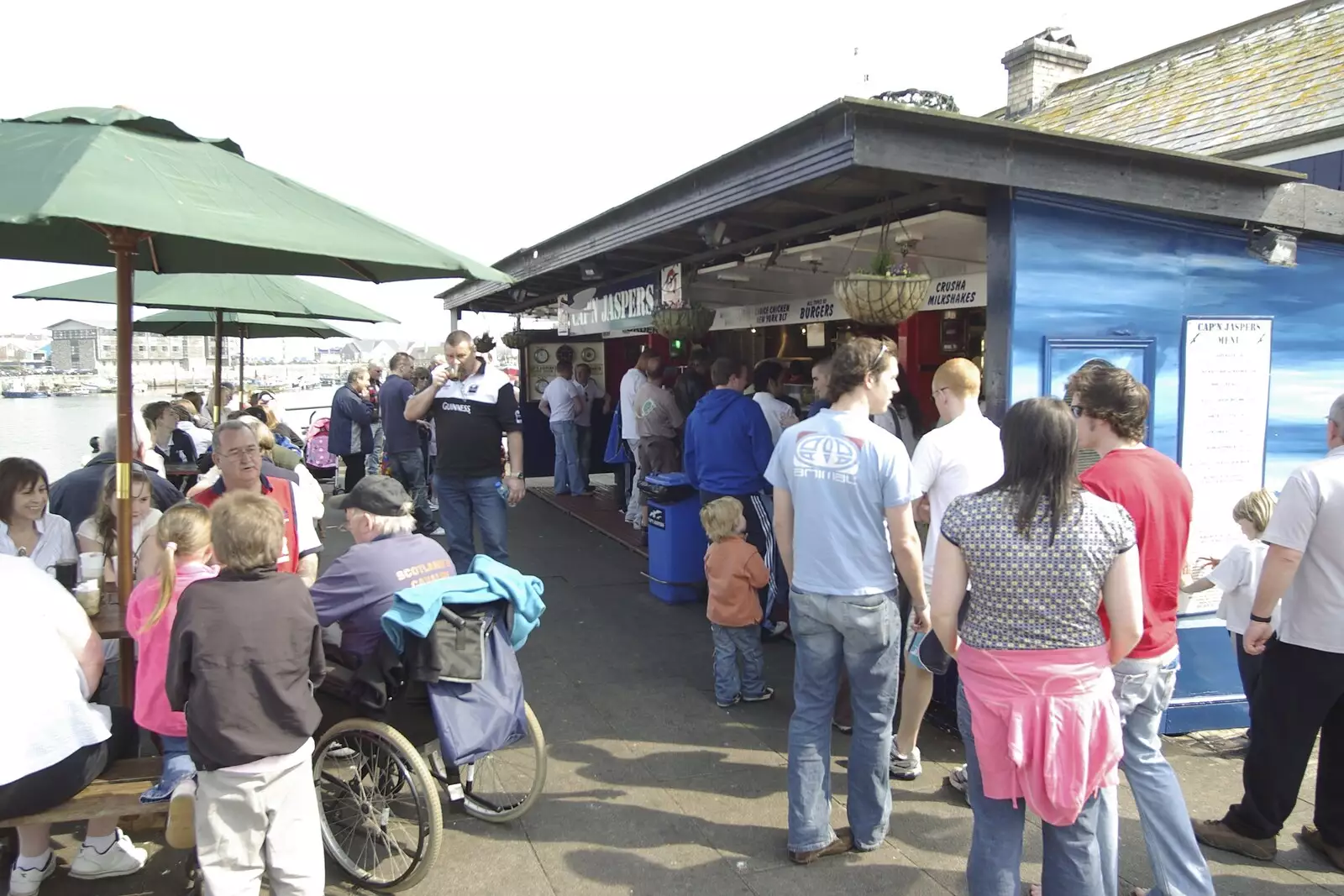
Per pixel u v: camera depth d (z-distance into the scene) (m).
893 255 4.11
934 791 3.64
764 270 6.47
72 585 3.43
